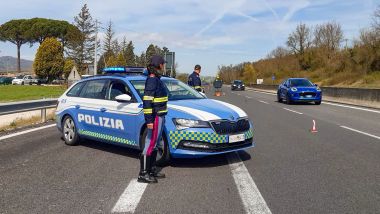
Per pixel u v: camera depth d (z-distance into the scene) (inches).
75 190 224.4
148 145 241.0
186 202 203.5
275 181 242.1
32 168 275.3
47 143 373.1
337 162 293.7
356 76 1911.9
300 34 3710.6
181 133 268.1
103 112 324.2
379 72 1856.5
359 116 650.2
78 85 370.9
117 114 310.7
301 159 304.5
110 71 353.7
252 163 290.4
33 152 330.3
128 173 261.4
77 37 3181.6
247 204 200.1
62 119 372.5
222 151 271.4
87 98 348.8
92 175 256.8
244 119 286.5
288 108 832.3
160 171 267.1
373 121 570.6
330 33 3358.8
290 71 3390.7
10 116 643.5
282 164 287.4
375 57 1879.9
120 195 215.0
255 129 482.0
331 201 204.4
